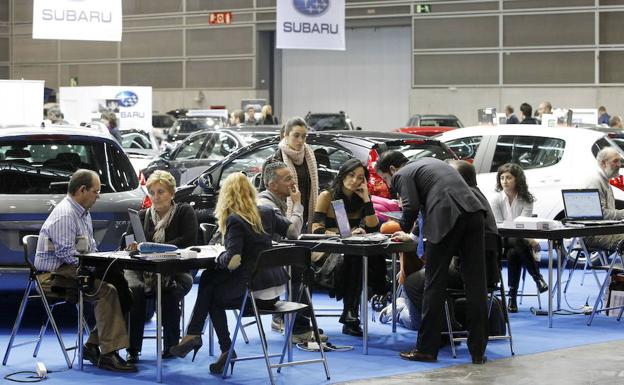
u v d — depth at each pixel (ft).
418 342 24.61
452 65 105.09
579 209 30.63
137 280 24.32
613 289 31.14
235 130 46.73
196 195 36.78
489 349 26.07
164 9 119.55
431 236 23.89
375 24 108.68
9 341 24.86
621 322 30.04
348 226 26.02
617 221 30.07
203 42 117.70
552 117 48.73
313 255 28.02
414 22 106.32
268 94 115.85
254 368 23.76
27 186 27.63
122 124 77.05
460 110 104.83
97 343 24.07
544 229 28.19
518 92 102.27
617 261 35.58
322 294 34.86
